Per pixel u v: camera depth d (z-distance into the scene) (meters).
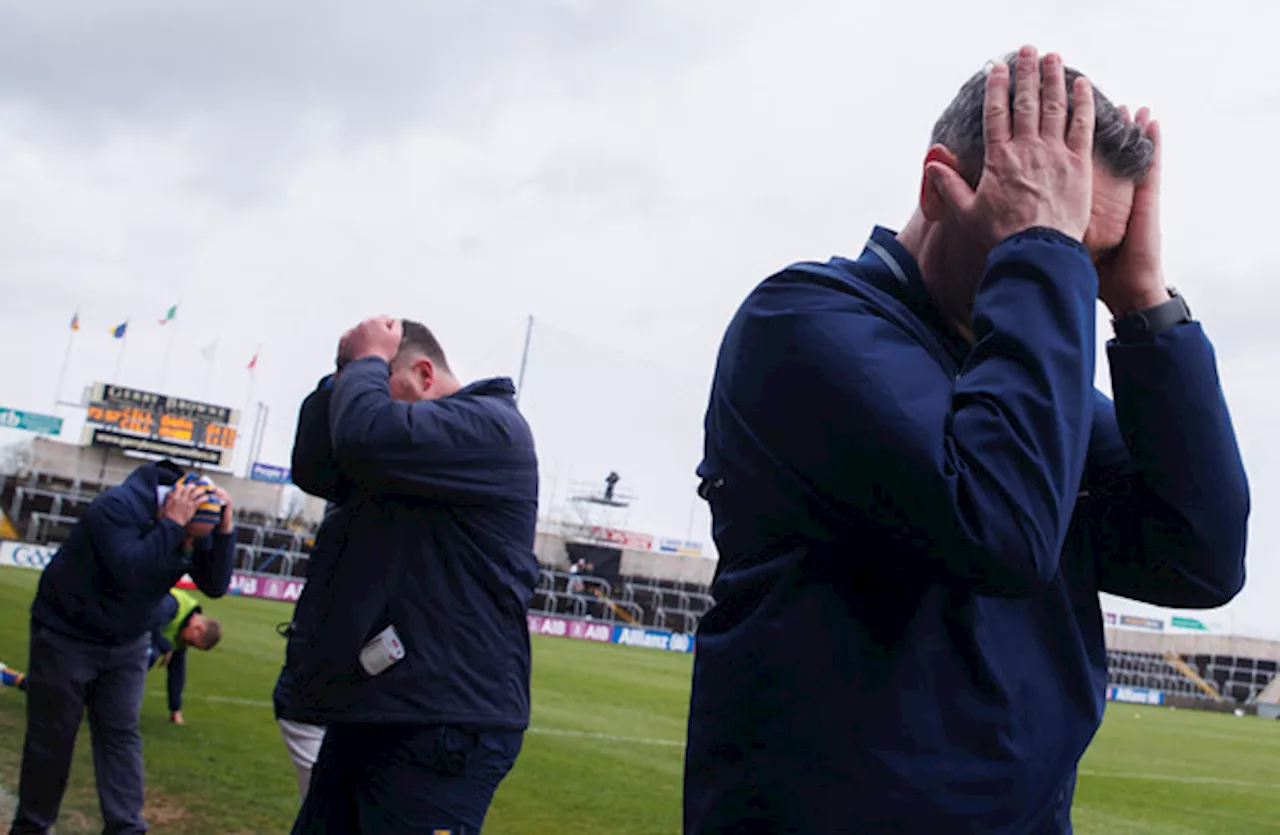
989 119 1.28
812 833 1.19
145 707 8.22
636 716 13.06
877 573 1.22
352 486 2.76
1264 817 9.94
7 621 12.74
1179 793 11.30
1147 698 42.28
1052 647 1.27
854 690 1.19
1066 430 1.13
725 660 1.31
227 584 4.44
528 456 2.66
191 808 5.16
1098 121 1.30
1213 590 1.37
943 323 1.36
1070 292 1.17
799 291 1.26
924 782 1.16
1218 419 1.34
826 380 1.16
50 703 4.05
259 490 40.62
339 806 2.55
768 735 1.24
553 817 6.23
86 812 4.82
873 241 1.41
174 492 4.14
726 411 1.31
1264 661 50.03
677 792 7.53
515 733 2.61
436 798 2.45
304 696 2.56
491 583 2.53
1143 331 1.36
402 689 2.44
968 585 1.14
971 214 1.28
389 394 2.57
